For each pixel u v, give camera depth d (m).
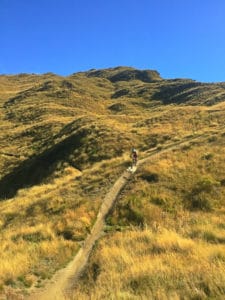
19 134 66.88
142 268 13.66
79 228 21.17
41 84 121.19
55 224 22.28
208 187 25.39
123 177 29.77
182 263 13.88
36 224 23.80
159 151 37.28
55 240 19.80
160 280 12.32
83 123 60.03
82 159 44.34
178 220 21.36
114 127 52.81
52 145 52.66
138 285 12.40
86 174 33.34
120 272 14.22
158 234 18.47
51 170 44.47
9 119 84.25
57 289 14.14
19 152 56.69
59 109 85.19
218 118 53.16
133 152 31.80
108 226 21.89
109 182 29.34
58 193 29.62
